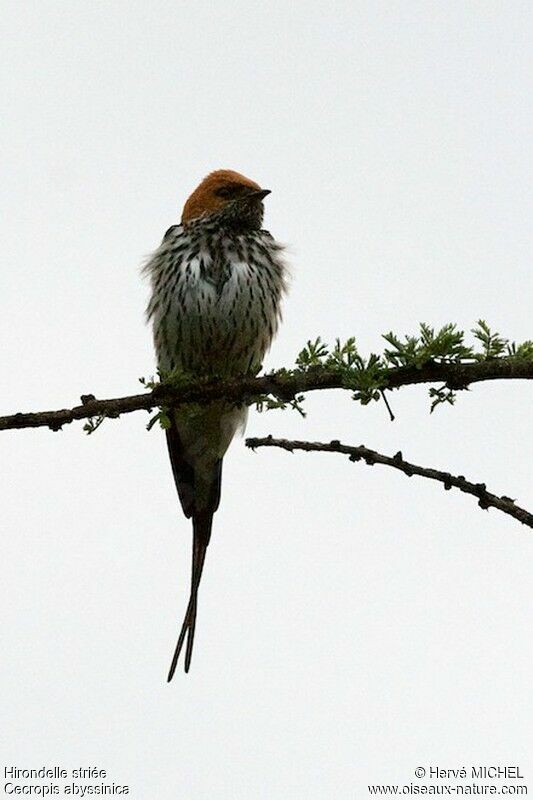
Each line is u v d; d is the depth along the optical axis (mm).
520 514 8117
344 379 8352
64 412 9188
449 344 7957
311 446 8711
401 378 8227
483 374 8023
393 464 8477
